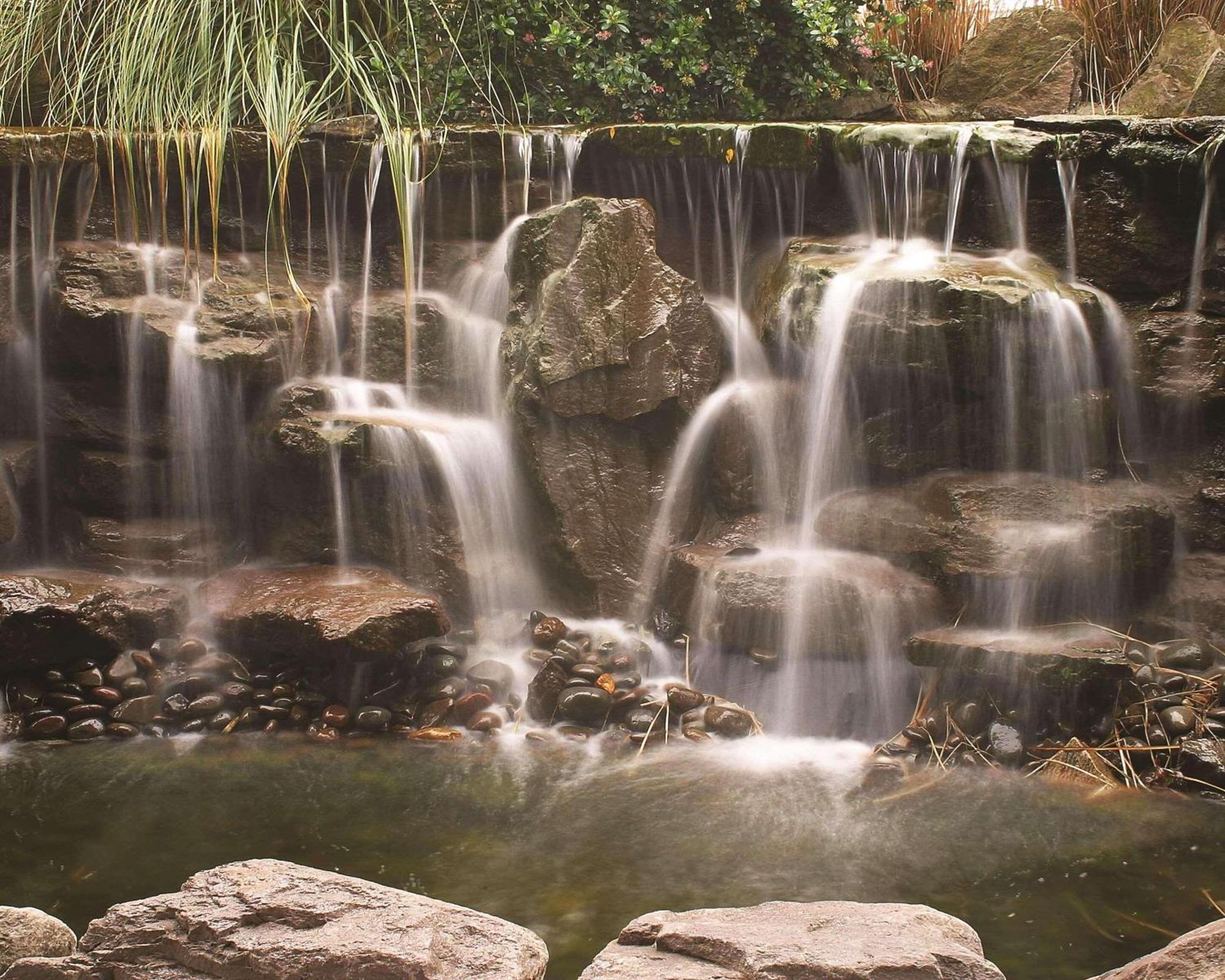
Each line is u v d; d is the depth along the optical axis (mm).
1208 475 6492
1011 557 6016
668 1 8461
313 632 6016
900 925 3270
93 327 6766
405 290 7539
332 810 5078
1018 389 6293
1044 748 5617
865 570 6238
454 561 6777
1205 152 6340
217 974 3105
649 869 4570
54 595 6215
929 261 6715
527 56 8570
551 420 6672
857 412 6535
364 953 3008
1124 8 8883
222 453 6984
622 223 6707
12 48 8031
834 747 5848
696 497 6867
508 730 5984
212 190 7152
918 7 9172
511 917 4207
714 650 6316
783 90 8914
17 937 3346
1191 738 5520
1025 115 8844
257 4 7801
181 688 6141
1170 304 6574
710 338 6840
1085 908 4289
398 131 7430
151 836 4820
